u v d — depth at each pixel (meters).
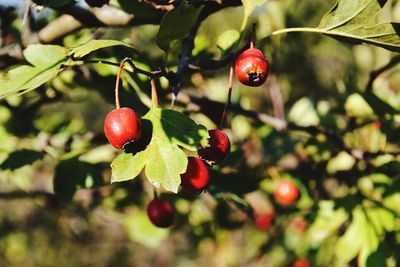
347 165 0.39
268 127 0.43
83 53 0.23
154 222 0.30
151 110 0.24
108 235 1.08
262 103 0.58
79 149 0.36
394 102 0.37
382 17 0.41
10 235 1.05
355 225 0.35
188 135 0.24
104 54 0.32
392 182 0.36
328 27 0.25
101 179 0.34
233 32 0.27
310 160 0.40
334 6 0.25
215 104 0.36
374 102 0.36
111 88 0.33
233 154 0.36
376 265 0.34
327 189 0.42
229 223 0.49
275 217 0.47
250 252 0.60
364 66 0.48
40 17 0.38
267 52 0.44
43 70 0.24
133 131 0.23
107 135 0.24
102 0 0.29
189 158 0.24
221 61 0.26
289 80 0.55
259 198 0.48
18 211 1.06
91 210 0.51
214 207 0.49
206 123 0.40
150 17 0.28
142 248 1.22
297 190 0.39
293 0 0.45
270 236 0.50
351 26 0.25
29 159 0.34
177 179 0.23
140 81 0.31
